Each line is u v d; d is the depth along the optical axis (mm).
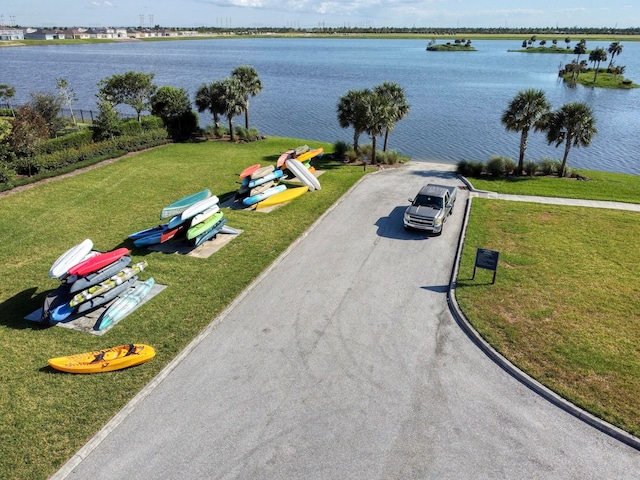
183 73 106875
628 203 25531
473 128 52531
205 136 43344
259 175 24906
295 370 12406
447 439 10227
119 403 11227
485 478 9305
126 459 9758
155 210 24031
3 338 13781
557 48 183375
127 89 45594
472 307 15133
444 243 20281
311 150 32781
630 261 18375
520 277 17062
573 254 18969
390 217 23234
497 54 175750
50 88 79375
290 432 10406
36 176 28391
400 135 48969
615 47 103500
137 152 36562
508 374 12281
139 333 13961
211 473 9414
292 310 15211
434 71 116125
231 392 11633
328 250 19594
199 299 15758
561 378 11930
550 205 24922
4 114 44656
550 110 30812
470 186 28094
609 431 10375
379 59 155375
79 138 33625
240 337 13820
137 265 16734
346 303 15617
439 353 13102
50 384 11867
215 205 20922
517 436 10305
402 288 16594
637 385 11672
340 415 10883
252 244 20016
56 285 16828
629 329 13984
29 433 10352
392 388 11750
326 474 9383
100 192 26750
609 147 44969
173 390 11711
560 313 14805
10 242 20234
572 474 9383
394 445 10070
